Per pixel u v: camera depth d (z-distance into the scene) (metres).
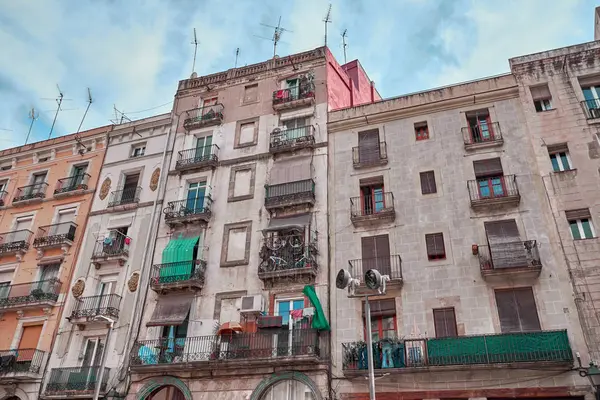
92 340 25.89
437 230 22.14
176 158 30.23
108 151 32.91
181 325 24.62
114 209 29.84
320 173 25.91
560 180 21.30
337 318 21.67
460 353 18.50
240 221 26.14
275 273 23.11
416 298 20.86
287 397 20.81
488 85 24.86
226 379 21.73
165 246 26.97
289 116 28.73
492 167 22.80
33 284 28.70
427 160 24.14
